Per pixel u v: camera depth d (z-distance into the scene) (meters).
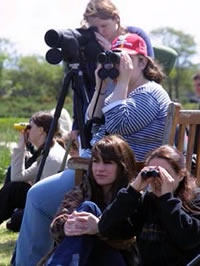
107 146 8.02
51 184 9.35
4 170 20.14
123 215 7.50
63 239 7.84
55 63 10.30
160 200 7.46
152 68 9.23
